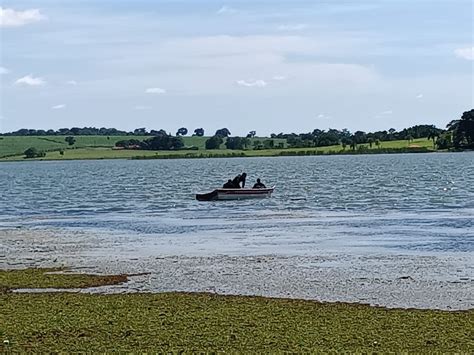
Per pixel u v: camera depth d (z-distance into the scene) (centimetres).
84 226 5578
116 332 2261
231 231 5044
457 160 19650
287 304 2650
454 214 5991
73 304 2672
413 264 3541
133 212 6800
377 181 11275
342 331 2256
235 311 2531
